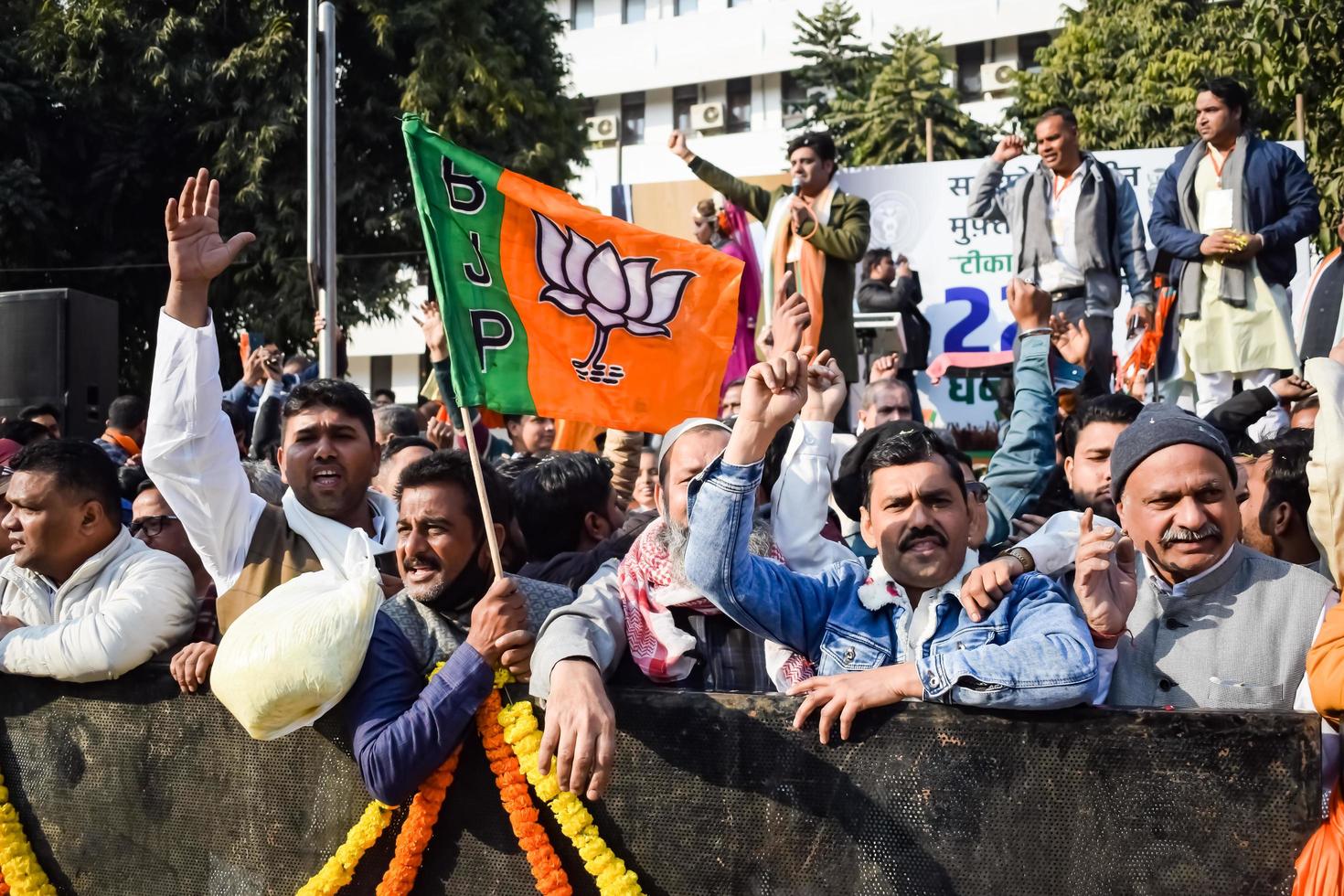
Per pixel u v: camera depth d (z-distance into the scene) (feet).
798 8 114.62
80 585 10.02
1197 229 22.20
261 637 7.92
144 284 59.41
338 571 10.57
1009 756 7.02
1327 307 21.86
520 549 11.01
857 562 8.96
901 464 8.17
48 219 56.18
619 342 8.71
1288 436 10.98
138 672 9.01
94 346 28.73
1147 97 56.39
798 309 9.49
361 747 7.88
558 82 68.64
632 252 8.79
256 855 8.47
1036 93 63.82
